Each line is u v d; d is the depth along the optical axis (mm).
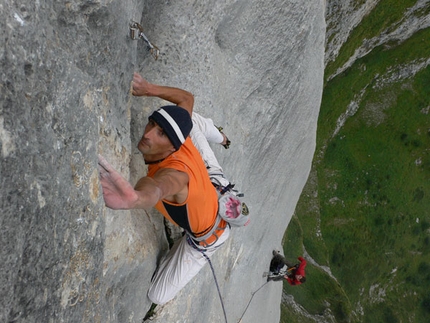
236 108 4785
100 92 2066
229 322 6172
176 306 3748
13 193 1372
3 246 1351
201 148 3266
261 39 4637
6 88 1340
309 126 7176
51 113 1574
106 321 2330
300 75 5836
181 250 3248
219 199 2943
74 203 1727
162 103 3289
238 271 6262
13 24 1360
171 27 3406
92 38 1920
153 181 2168
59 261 1676
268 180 6574
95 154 1880
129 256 2730
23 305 1490
